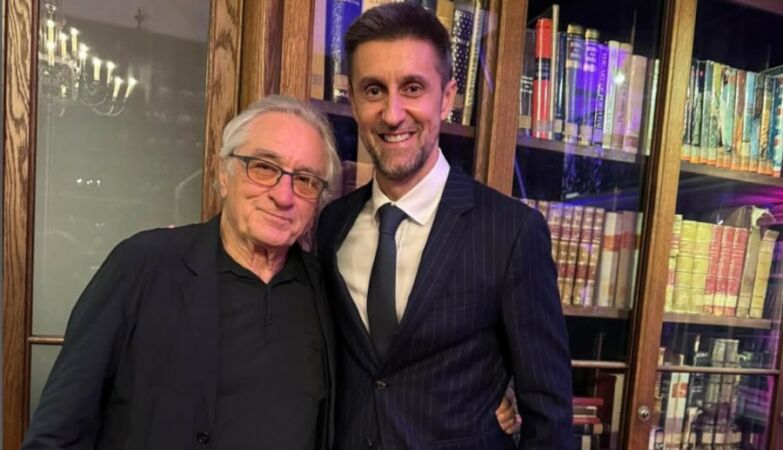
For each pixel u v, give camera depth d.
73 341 0.73
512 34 1.13
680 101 1.25
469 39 1.16
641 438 1.28
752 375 1.43
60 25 1.03
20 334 0.97
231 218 0.84
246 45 1.04
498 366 0.90
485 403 0.87
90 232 1.08
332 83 1.08
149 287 0.77
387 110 0.82
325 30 1.06
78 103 1.05
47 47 1.02
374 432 0.82
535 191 1.26
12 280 0.96
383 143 0.85
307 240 1.00
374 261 0.88
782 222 1.44
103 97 1.07
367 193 1.00
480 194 0.92
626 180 1.32
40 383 1.02
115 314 0.74
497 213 0.88
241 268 0.85
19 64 0.94
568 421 0.83
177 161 1.12
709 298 1.38
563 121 1.24
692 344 1.40
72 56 1.04
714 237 1.38
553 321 0.86
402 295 0.86
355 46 0.85
